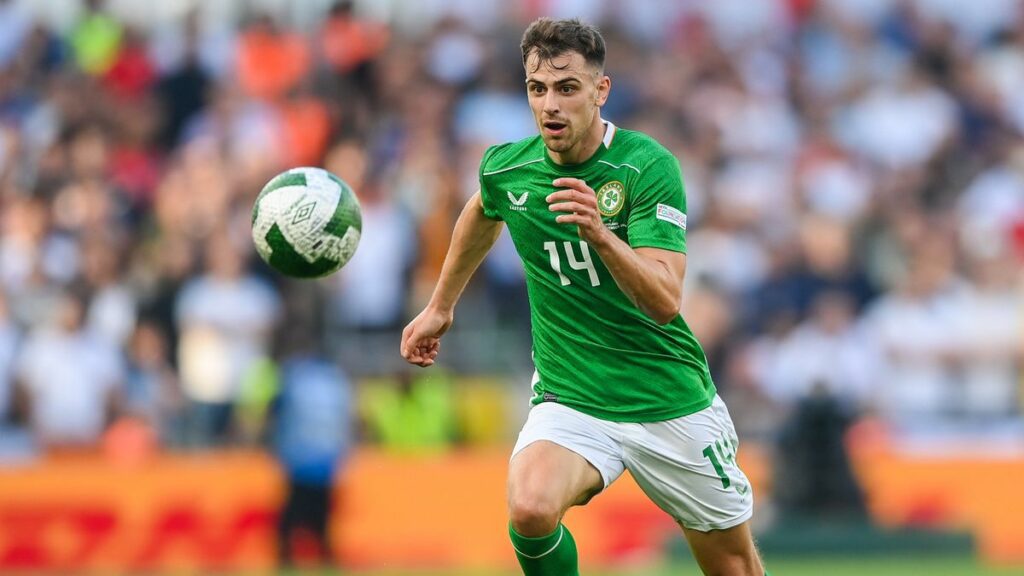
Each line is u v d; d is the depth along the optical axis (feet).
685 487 71.41
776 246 179.11
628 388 70.08
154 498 147.33
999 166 206.18
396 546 149.28
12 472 146.92
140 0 213.05
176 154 197.57
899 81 216.13
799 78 215.92
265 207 70.49
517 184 70.28
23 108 201.05
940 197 201.26
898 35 223.71
